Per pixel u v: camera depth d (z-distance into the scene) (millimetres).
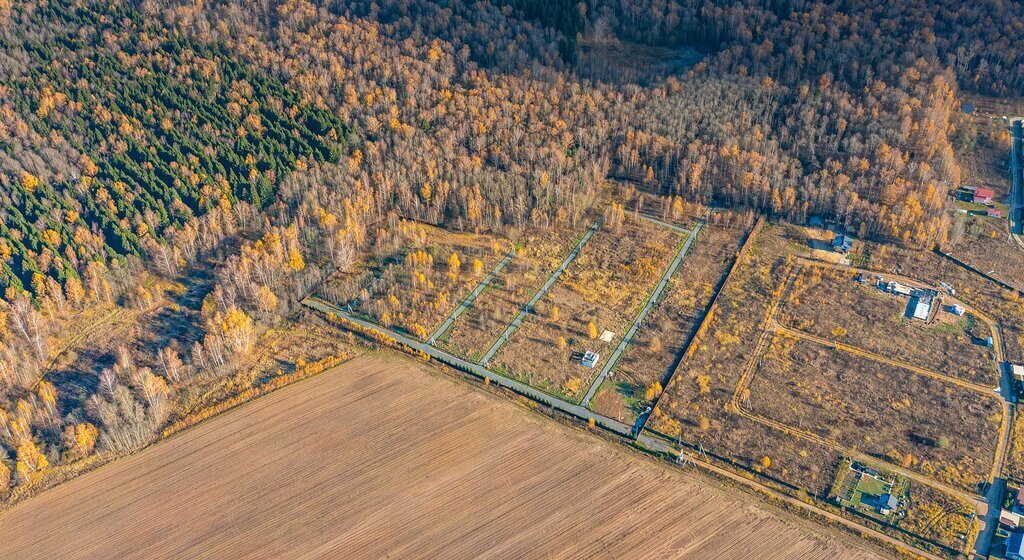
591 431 184625
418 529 165000
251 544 162875
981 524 162750
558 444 181625
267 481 174875
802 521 165000
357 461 178625
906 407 186000
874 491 169375
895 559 158000
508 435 183750
